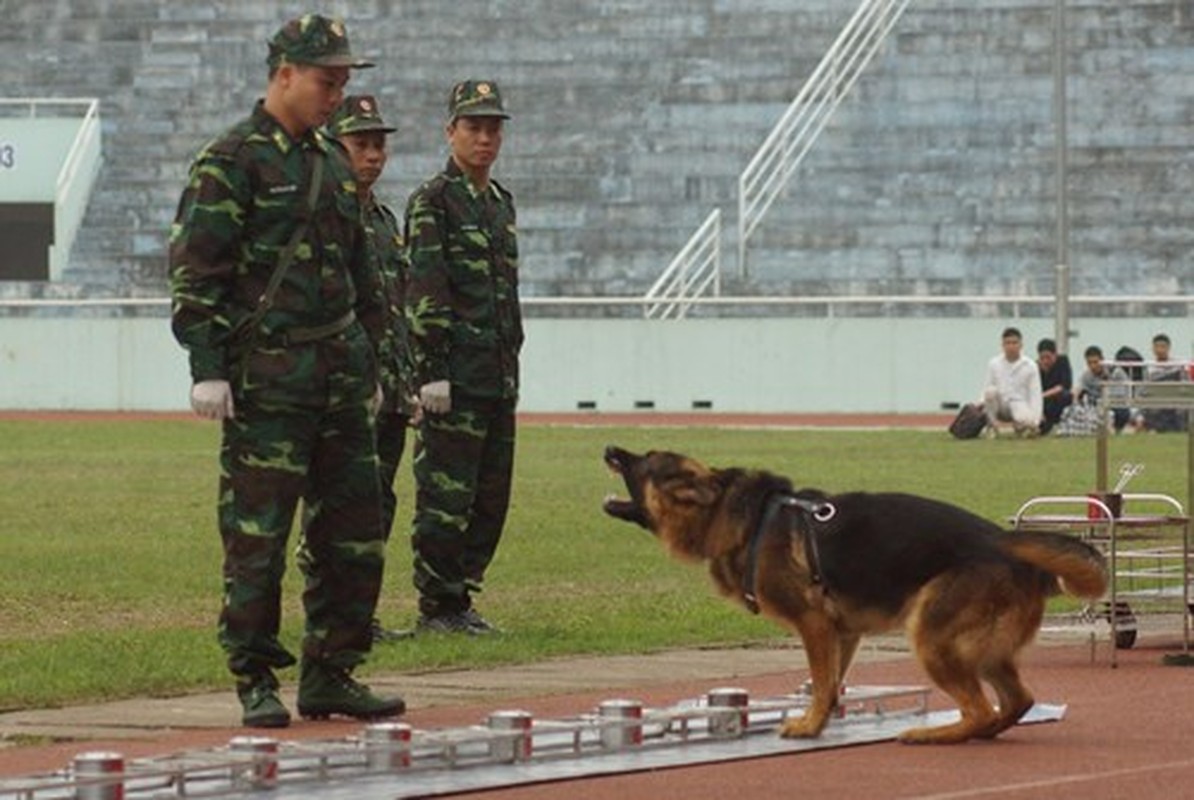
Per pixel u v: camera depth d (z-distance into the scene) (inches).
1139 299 2110.0
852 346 2153.1
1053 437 1847.9
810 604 534.3
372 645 652.7
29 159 2556.6
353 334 578.2
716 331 2172.7
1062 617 734.5
